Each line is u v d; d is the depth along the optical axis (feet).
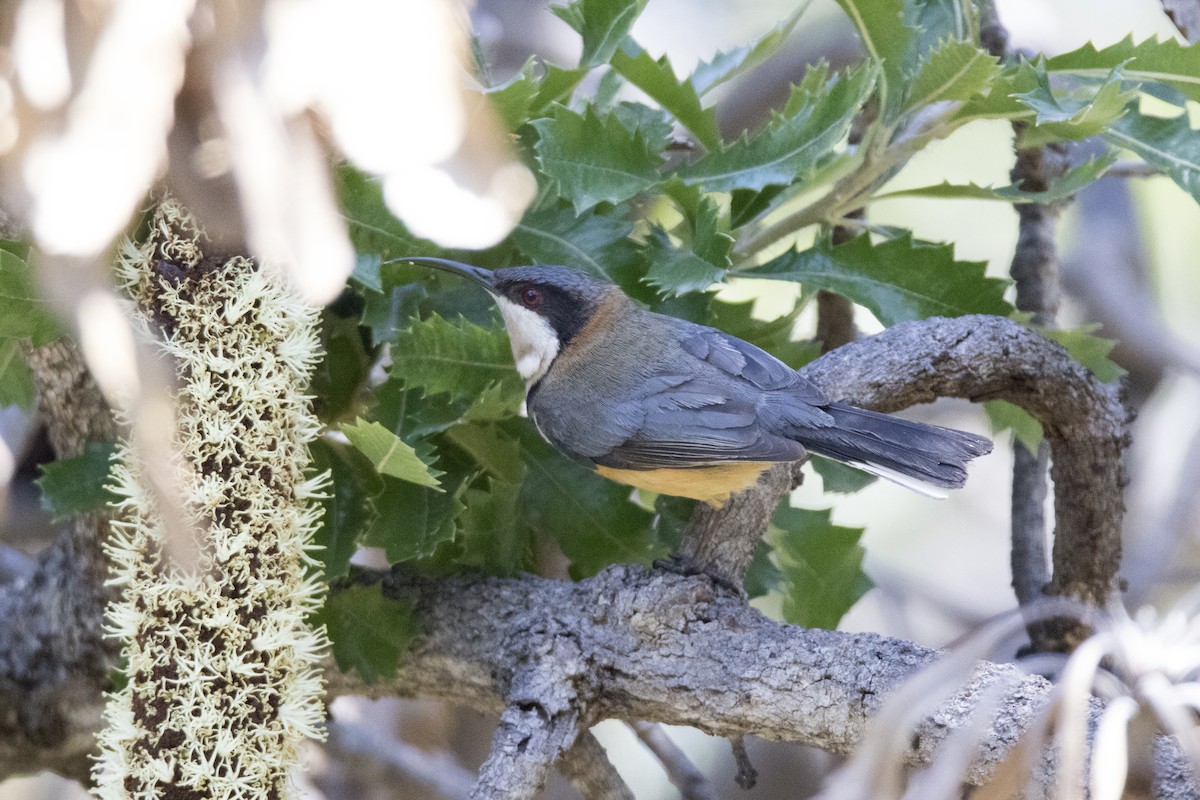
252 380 15.93
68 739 16.24
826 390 16.20
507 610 16.11
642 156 16.10
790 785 16.94
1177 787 15.83
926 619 17.48
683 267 16.10
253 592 15.93
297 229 15.70
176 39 14.60
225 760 15.92
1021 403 16.22
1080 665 14.83
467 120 15.74
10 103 14.38
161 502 15.92
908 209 17.34
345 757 16.61
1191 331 17.70
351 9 15.16
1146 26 17.15
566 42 17.10
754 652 16.02
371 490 16.10
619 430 16.17
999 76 16.12
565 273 16.20
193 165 15.71
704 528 16.16
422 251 16.05
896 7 16.14
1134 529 16.98
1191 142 16.16
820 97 16.11
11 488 16.60
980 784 15.88
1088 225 17.08
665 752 16.37
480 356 16.08
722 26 18.17
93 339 15.79
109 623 16.19
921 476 16.16
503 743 16.01
